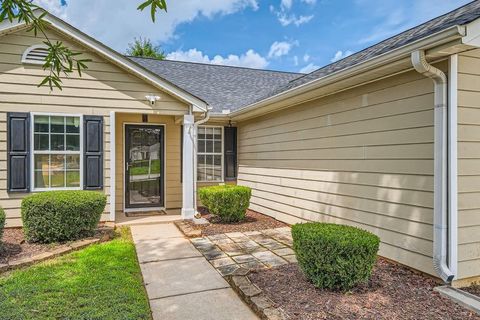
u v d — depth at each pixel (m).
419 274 3.66
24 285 3.33
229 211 6.59
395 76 4.00
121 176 7.97
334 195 5.14
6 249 4.52
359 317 2.73
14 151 5.75
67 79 6.08
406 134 3.84
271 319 2.70
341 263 3.08
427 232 3.58
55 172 6.07
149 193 8.25
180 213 7.71
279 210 6.89
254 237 5.57
